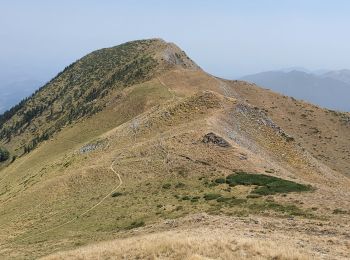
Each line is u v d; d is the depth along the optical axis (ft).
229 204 144.46
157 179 189.57
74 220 168.66
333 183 222.89
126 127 286.05
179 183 180.14
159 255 80.59
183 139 217.15
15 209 210.18
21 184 315.58
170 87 440.04
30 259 125.08
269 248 76.95
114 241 107.04
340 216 116.78
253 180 169.07
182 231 104.17
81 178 214.69
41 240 154.20
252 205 138.82
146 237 97.71
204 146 207.31
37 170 337.72
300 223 108.37
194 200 156.46
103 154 250.16
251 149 224.12
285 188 155.74
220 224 111.24
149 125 266.36
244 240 81.46
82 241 138.00
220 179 175.01
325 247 83.30
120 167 210.38
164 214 147.74
